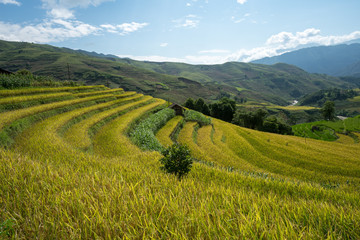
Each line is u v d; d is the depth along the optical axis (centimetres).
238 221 299
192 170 1199
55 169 597
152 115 4553
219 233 282
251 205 399
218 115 10219
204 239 271
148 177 627
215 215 328
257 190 902
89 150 1817
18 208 334
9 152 720
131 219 307
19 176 481
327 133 8569
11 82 3822
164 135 3616
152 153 1725
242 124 9400
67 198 366
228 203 393
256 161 3209
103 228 284
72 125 2523
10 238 260
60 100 3659
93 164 959
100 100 4544
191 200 418
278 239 261
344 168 3094
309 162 3362
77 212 333
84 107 3716
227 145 4112
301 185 994
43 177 490
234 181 1019
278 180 1102
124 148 1992
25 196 376
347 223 317
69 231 274
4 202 344
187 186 565
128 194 417
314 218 353
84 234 277
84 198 384
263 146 4334
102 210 329
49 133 1761
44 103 3183
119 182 473
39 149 1298
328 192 866
